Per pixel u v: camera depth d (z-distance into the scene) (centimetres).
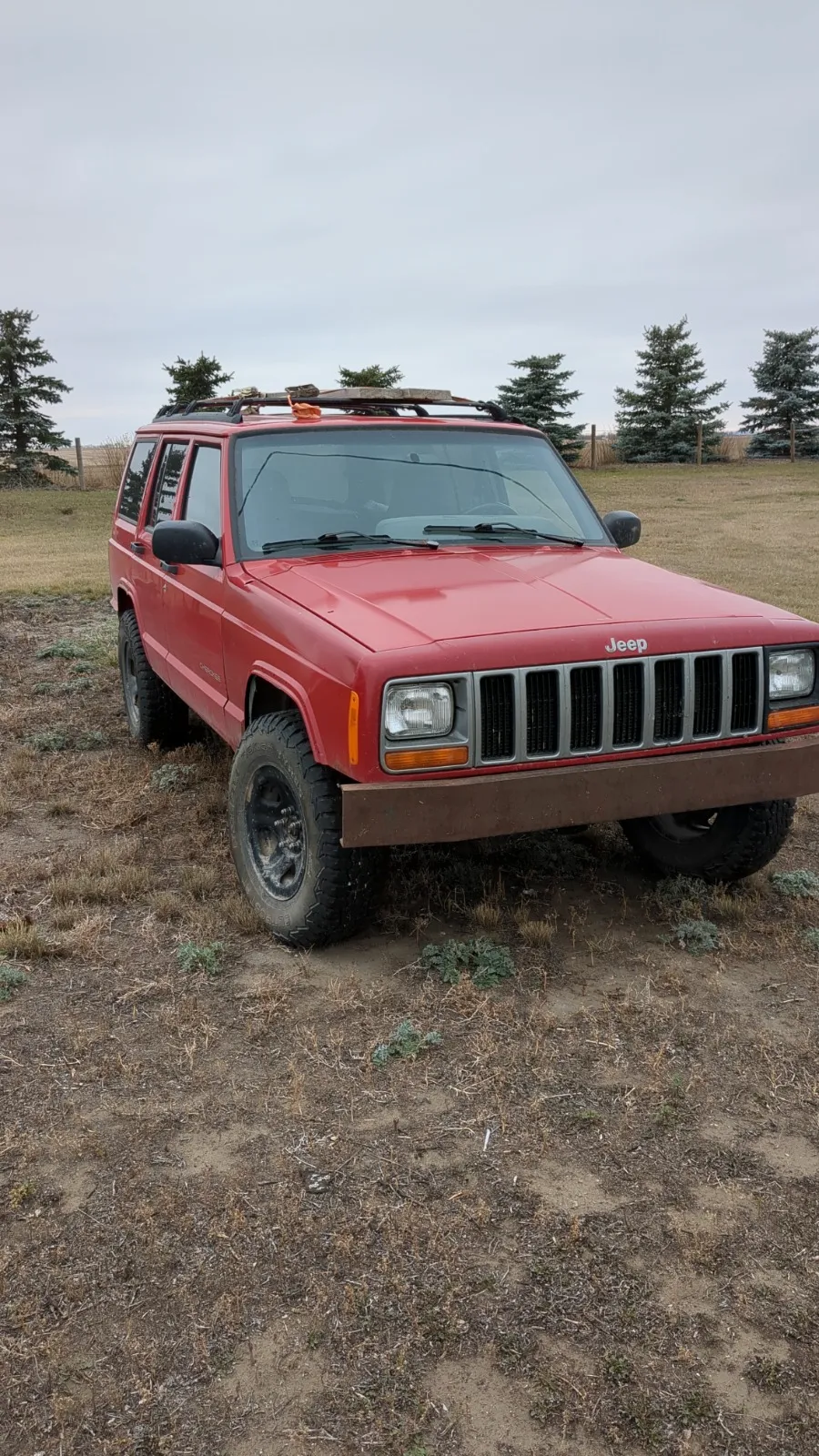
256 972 393
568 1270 253
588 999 375
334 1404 219
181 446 593
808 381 3562
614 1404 219
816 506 2197
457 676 350
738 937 421
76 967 395
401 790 343
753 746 398
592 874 482
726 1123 309
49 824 544
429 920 432
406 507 488
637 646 373
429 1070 332
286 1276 251
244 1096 320
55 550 1805
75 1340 234
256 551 463
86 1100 317
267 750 407
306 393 557
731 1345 233
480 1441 211
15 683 854
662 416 3497
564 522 516
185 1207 273
